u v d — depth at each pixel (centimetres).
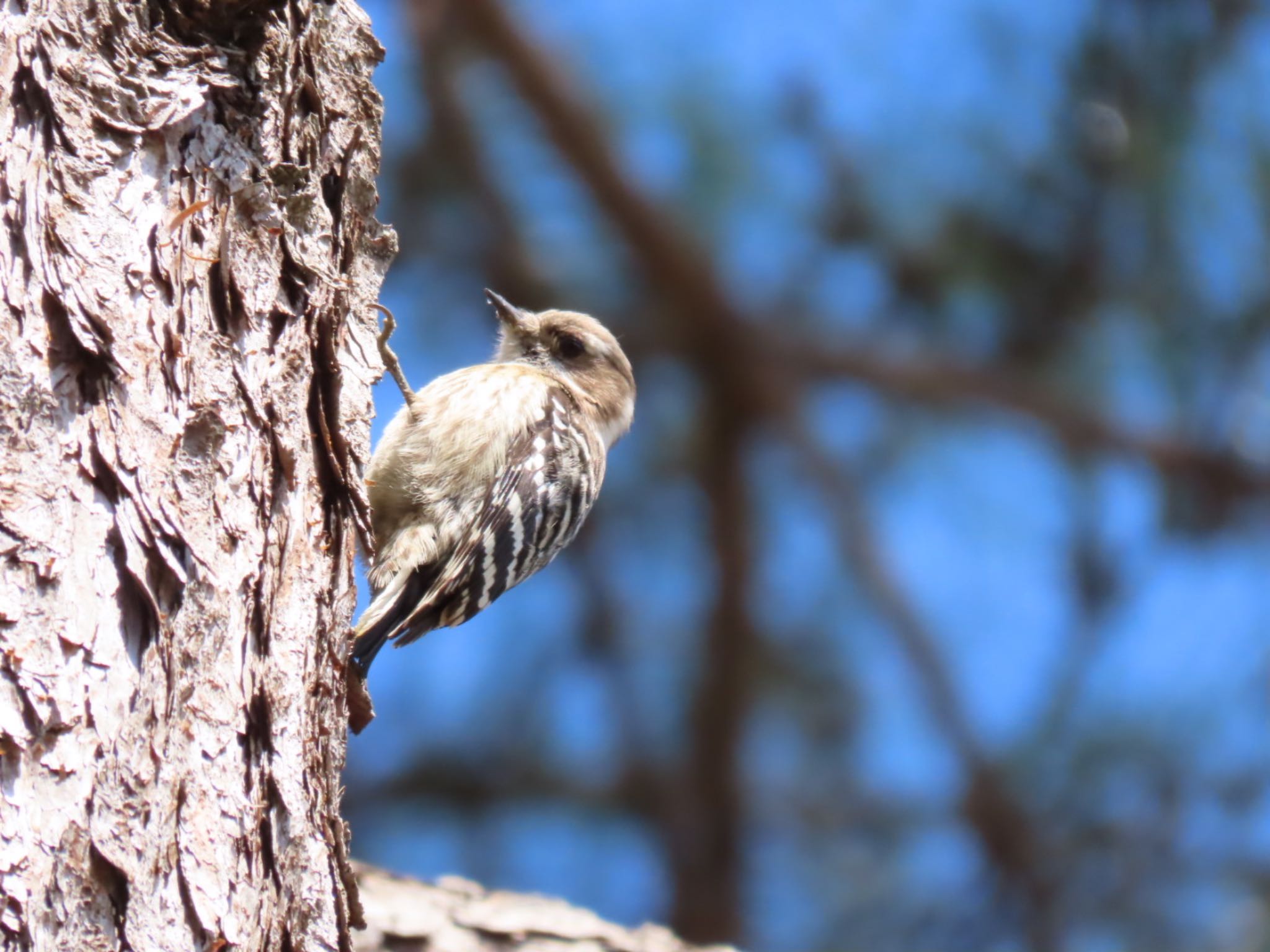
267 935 516
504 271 1266
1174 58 1162
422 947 856
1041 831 1269
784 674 1323
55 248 508
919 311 1280
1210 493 1259
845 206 1220
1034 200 1195
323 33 646
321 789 564
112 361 508
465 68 1228
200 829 496
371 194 671
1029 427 1268
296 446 573
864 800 1338
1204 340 1223
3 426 482
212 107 562
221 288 553
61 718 466
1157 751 1238
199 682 508
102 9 538
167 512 509
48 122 520
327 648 581
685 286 1246
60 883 455
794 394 1298
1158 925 1231
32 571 474
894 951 1298
